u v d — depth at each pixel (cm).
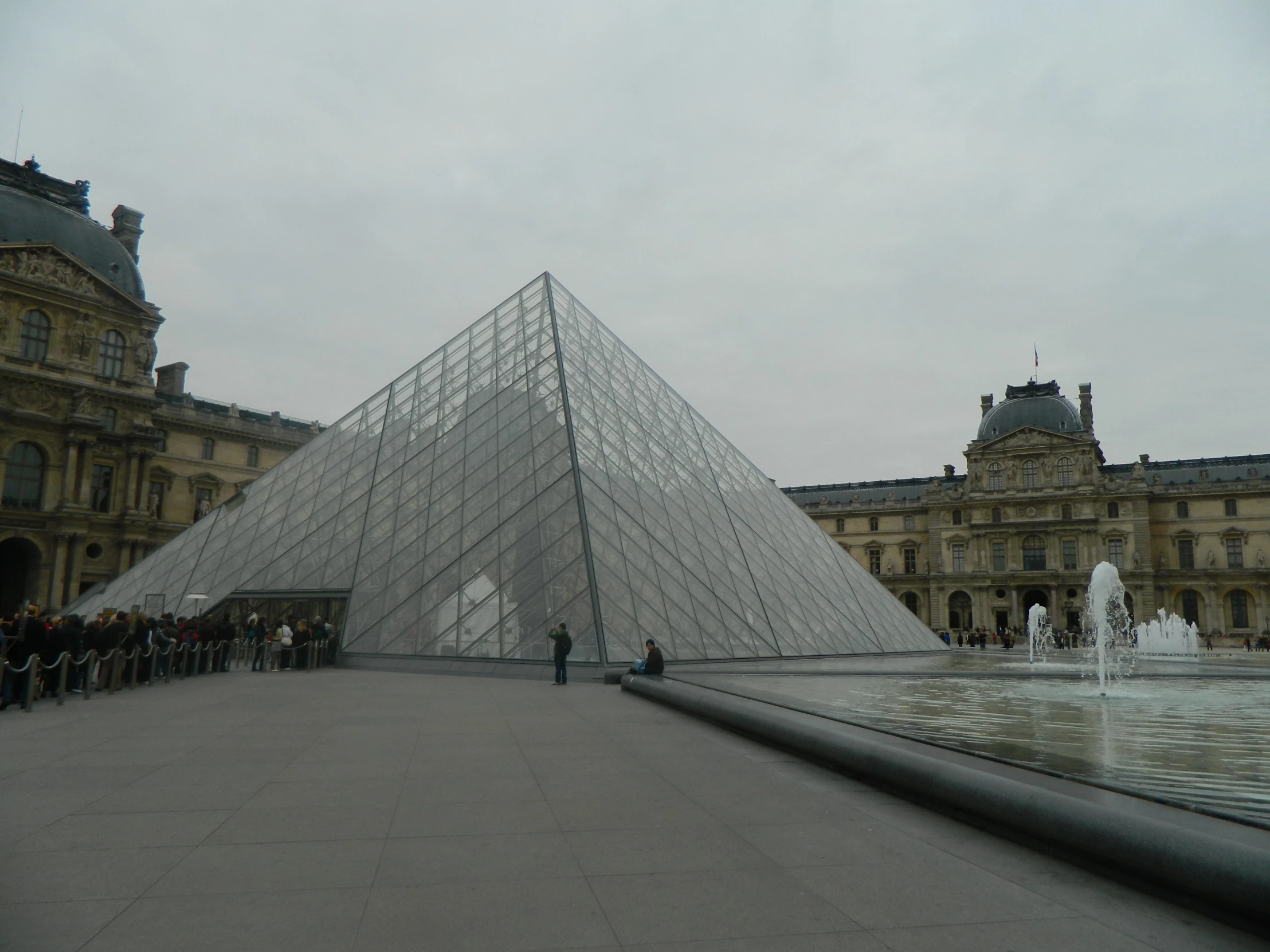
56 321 7956
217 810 943
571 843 818
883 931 601
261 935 588
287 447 10194
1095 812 733
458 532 3369
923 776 954
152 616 3647
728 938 587
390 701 2064
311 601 3522
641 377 4753
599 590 2833
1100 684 2658
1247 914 595
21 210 8088
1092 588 3180
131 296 8594
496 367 4266
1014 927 608
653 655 2350
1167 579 11994
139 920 614
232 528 4178
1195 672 3319
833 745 1155
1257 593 11475
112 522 8188
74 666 2331
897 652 4403
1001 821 828
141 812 934
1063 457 12694
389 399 4594
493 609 2980
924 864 756
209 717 1761
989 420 13875
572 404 3647
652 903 657
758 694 1753
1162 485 12400
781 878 719
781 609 3597
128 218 9856
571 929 603
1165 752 1163
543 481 3338
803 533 4688
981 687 2412
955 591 13175
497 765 1218
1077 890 691
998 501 12888
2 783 1082
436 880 709
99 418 8175
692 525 3644
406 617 3170
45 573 7675
